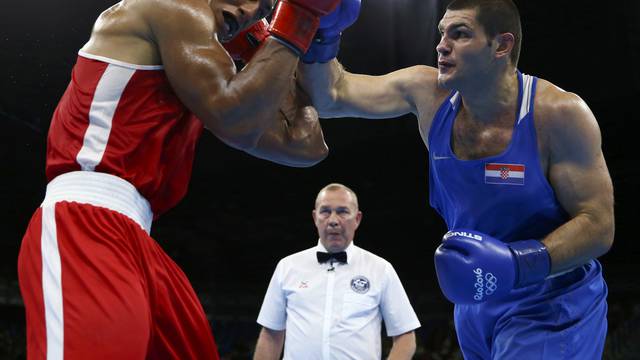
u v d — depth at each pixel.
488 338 2.96
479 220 2.83
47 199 2.27
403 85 3.02
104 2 8.46
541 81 2.76
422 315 15.77
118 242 2.18
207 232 16.86
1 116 11.24
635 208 13.35
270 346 4.66
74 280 2.10
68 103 2.36
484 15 2.60
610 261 14.11
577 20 9.22
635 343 13.30
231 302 16.88
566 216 2.79
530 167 2.68
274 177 15.45
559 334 2.73
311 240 16.83
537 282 2.64
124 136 2.30
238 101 2.26
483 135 2.76
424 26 8.78
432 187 3.06
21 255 2.25
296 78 2.93
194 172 14.66
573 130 2.64
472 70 2.63
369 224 16.27
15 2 8.48
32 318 2.13
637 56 9.36
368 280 4.53
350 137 12.83
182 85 2.28
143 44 2.34
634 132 12.26
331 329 4.40
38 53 9.23
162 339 2.29
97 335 2.04
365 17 9.11
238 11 2.43
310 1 2.37
